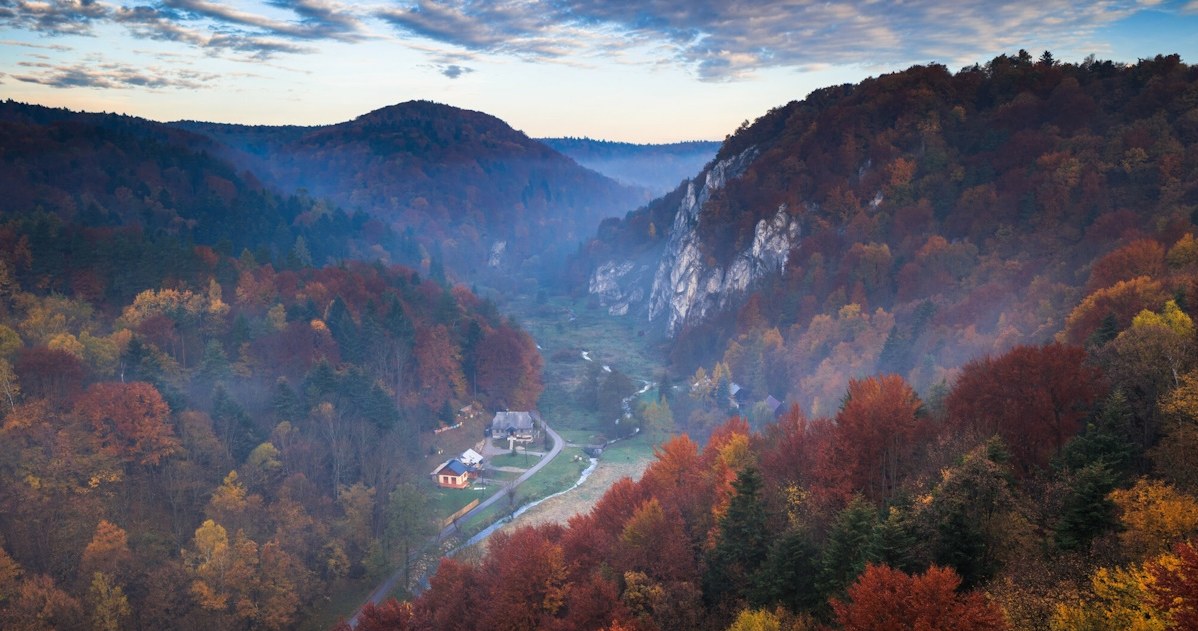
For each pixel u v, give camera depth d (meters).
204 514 87.88
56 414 91.62
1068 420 50.97
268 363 124.06
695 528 60.53
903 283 151.12
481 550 94.38
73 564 77.81
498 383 156.50
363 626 65.50
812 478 58.47
